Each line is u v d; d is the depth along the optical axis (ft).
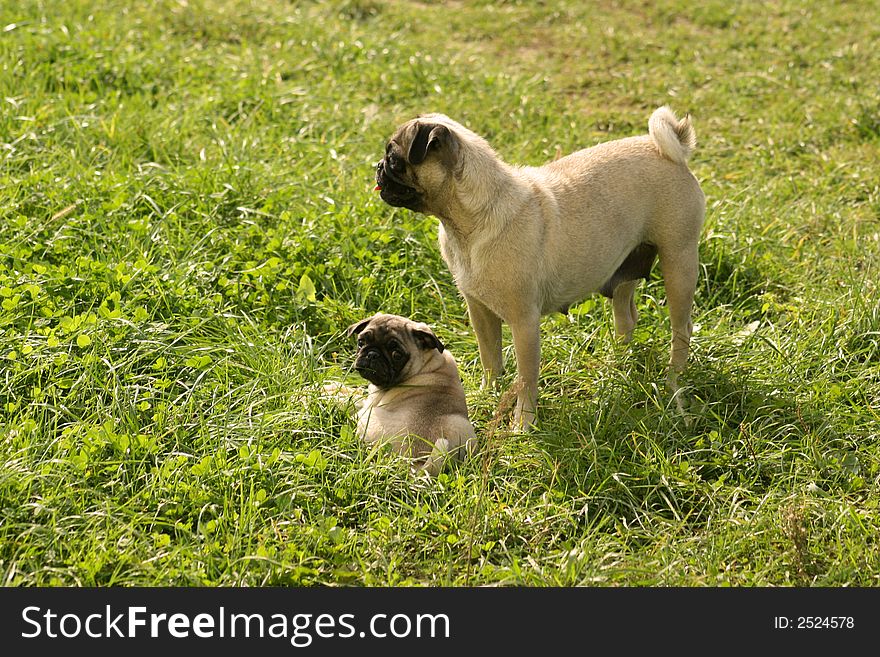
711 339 28.63
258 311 28.45
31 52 44.80
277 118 43.16
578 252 24.81
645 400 25.63
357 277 30.35
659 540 21.35
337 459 22.65
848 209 38.47
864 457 24.04
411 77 50.03
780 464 23.57
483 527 20.86
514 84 50.24
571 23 61.05
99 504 20.29
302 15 57.41
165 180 33.78
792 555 20.68
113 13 52.39
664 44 57.62
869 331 29.01
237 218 32.40
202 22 53.67
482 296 24.48
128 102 41.47
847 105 47.73
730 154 44.78
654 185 25.89
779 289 32.96
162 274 28.48
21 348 24.18
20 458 20.92
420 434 23.45
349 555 20.15
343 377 26.66
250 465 21.77
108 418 22.72
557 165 25.88
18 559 19.01
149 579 18.95
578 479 22.76
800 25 60.08
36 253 29.27
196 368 25.04
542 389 26.53
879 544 21.24
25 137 35.81
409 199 24.07
